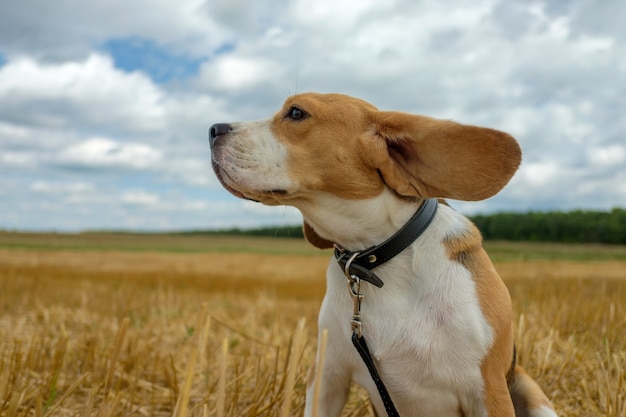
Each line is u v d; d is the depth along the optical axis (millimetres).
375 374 646
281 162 677
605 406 855
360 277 651
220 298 2768
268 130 697
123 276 4336
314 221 693
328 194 669
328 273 703
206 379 1005
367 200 660
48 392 904
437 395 640
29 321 1755
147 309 2139
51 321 1668
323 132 666
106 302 2242
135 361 1073
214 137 715
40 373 1022
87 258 6664
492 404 625
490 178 630
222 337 1438
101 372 1036
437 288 635
